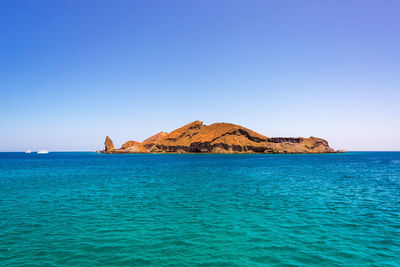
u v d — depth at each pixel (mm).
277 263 10422
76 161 110750
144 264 10328
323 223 15812
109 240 12953
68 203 21812
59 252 11508
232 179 38719
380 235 13750
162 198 23750
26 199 23641
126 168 64688
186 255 11141
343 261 10664
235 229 14617
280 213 18156
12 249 11836
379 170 56312
